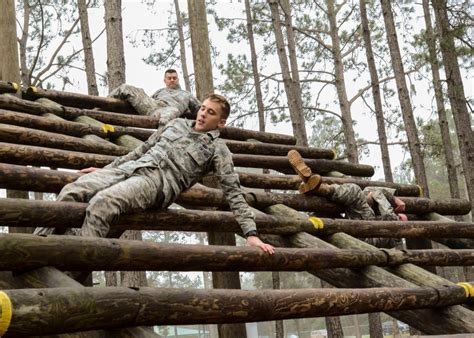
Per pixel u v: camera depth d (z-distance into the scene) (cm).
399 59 1355
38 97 586
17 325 203
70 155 432
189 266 307
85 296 225
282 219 422
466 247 582
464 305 431
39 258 250
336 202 521
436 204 596
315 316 316
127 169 341
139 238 793
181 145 353
